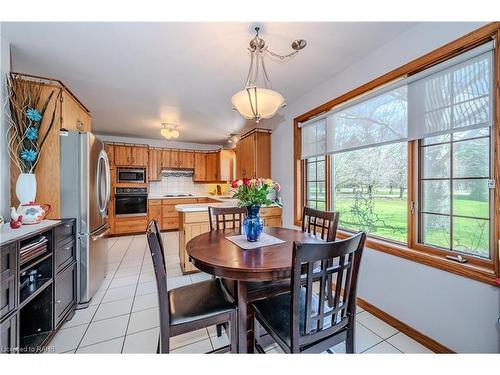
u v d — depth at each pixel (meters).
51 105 2.07
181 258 3.06
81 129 2.64
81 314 2.03
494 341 1.28
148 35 1.73
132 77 2.43
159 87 2.69
